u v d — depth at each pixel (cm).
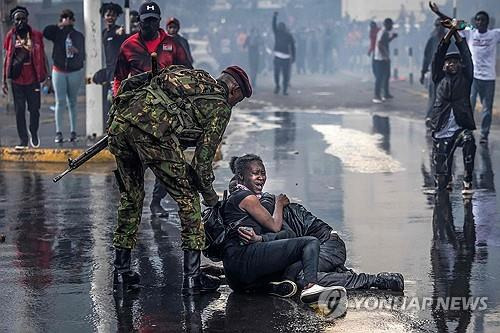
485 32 2200
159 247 1235
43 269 1132
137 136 976
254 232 999
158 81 988
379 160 2012
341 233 1297
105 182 1759
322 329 882
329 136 2486
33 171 1905
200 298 996
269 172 1858
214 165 1947
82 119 2917
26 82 2086
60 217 1448
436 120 1605
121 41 2175
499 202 1516
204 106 978
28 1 3966
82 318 931
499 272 1082
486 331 870
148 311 952
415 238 1263
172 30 2167
